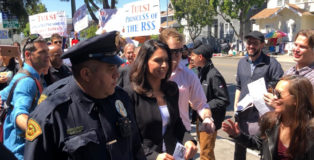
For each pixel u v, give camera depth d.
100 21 6.76
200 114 2.65
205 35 40.19
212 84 3.18
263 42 3.48
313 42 2.69
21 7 18.52
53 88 1.51
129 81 2.23
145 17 5.32
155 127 2.06
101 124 1.42
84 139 1.33
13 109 2.18
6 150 1.22
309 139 1.83
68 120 1.35
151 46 2.06
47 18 8.52
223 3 29.77
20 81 2.27
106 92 1.46
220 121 3.20
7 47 3.60
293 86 1.87
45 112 1.32
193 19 33.09
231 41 36.94
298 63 2.88
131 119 1.66
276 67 3.41
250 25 35.44
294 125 1.88
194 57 3.29
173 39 2.45
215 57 29.47
